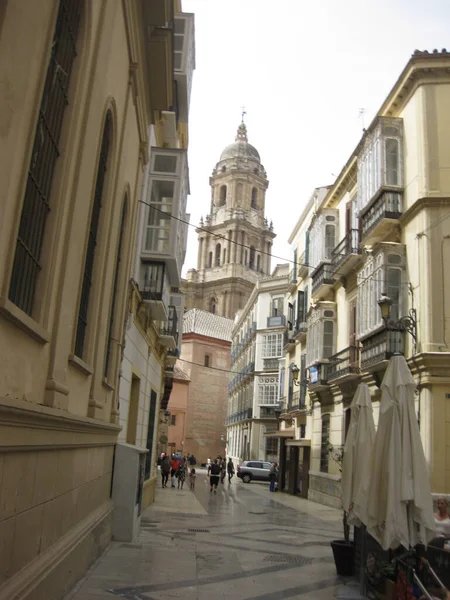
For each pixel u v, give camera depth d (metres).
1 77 3.59
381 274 16.61
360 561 8.14
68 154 5.44
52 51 5.04
